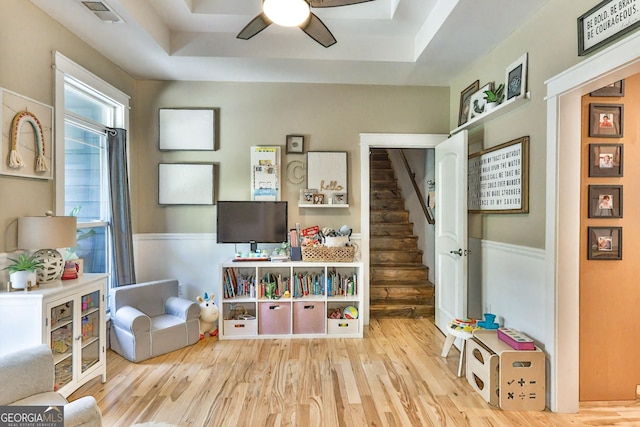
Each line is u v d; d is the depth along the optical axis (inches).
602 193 91.4
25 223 88.6
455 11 96.9
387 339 138.6
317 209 154.9
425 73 143.0
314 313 140.4
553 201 89.0
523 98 100.2
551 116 89.4
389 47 130.7
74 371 92.1
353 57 129.5
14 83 89.0
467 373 105.0
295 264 139.2
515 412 90.2
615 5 71.0
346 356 122.6
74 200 118.0
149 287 134.2
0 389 61.2
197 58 128.8
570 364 89.7
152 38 113.9
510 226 109.9
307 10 80.0
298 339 138.6
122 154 134.1
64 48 106.9
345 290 146.1
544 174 93.9
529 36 100.4
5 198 87.4
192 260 152.4
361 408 91.2
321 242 150.0
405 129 156.5
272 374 109.1
